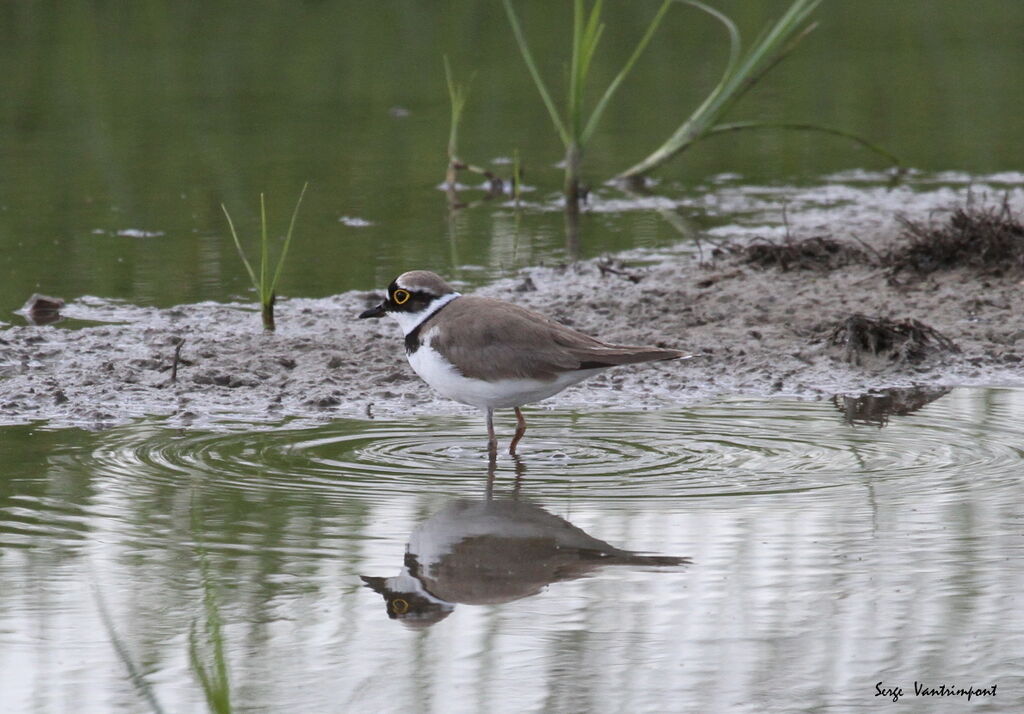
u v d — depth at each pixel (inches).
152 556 354.9
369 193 831.7
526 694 290.0
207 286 644.7
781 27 821.9
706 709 283.9
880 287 631.2
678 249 713.6
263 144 938.1
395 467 426.0
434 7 1423.5
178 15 1374.3
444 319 444.5
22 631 315.9
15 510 384.5
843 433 460.1
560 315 598.5
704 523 378.0
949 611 323.9
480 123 1011.3
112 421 473.1
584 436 459.5
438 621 321.7
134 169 868.0
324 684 294.2
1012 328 573.0
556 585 340.5
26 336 564.1
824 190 843.4
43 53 1206.3
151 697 275.7
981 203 781.3
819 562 351.3
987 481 410.0
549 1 1455.5
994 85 1118.4
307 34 1305.4
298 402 497.4
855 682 293.7
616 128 998.4
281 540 365.4
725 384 522.3
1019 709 283.3
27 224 746.8
